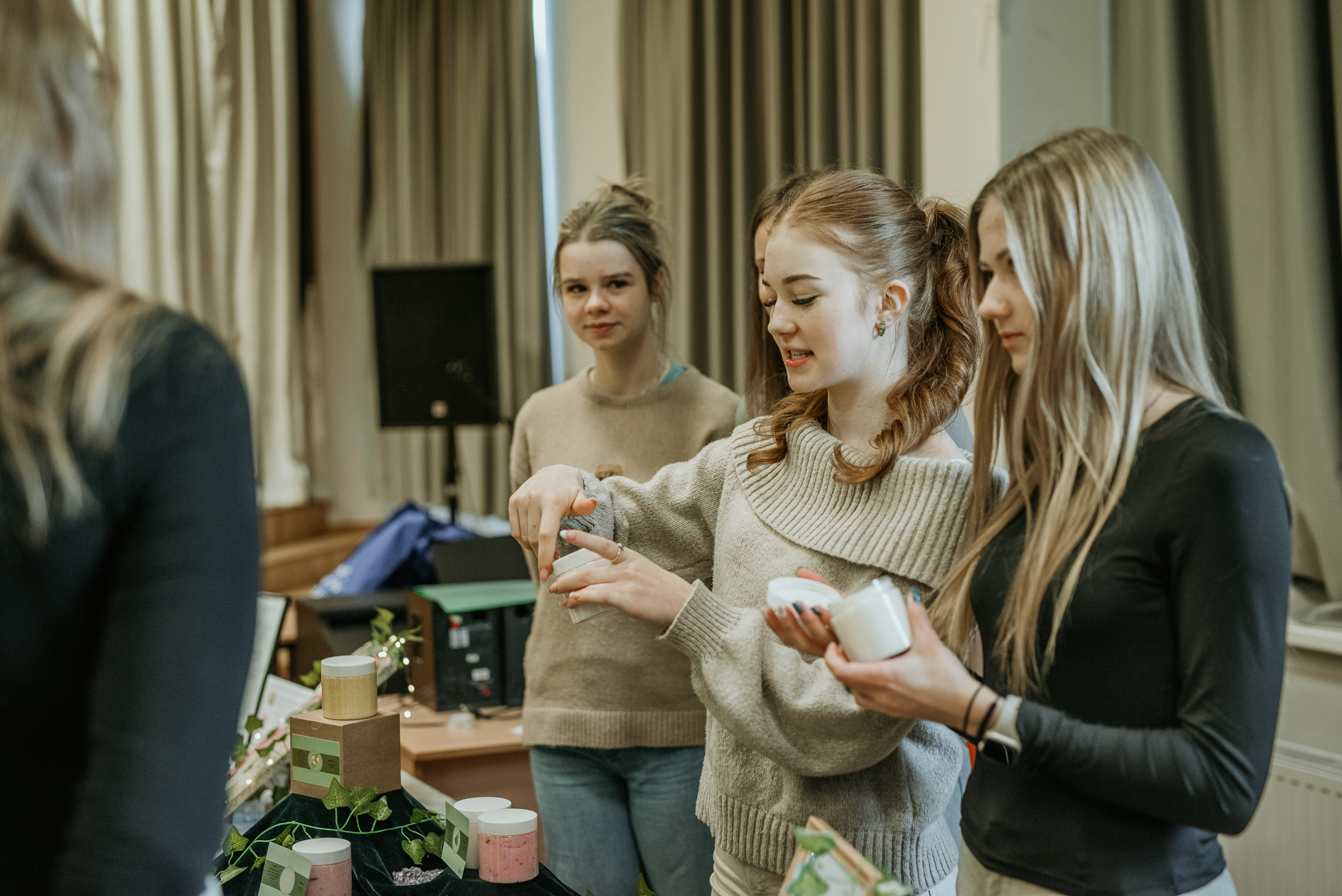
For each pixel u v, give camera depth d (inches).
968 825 37.7
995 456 39.6
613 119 159.0
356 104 200.2
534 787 84.2
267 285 183.0
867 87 114.3
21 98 21.9
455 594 92.0
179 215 167.5
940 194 103.1
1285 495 31.5
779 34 126.2
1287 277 85.0
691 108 136.3
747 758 46.8
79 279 23.2
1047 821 34.3
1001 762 32.5
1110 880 33.0
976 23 98.2
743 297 132.4
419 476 187.9
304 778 51.7
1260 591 30.1
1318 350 83.7
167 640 22.0
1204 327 77.2
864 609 32.8
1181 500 31.2
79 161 23.2
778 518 47.2
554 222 173.9
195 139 170.7
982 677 43.1
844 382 46.2
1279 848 80.9
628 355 74.2
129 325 22.8
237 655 23.2
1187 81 94.8
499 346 174.4
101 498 22.0
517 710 91.3
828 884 30.0
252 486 24.4
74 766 22.9
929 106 104.0
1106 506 32.7
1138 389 32.9
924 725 45.4
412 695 94.1
